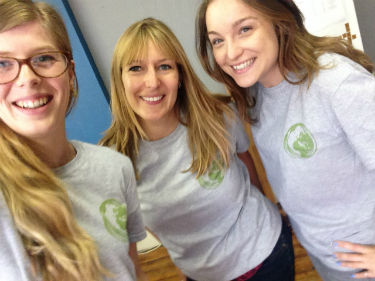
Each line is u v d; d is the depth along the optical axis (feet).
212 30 2.61
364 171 2.81
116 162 2.37
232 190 3.21
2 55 1.60
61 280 1.81
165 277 6.11
